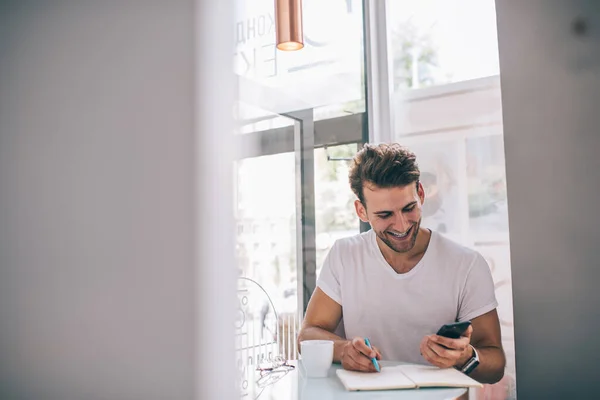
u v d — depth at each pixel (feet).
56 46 4.08
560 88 5.18
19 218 4.00
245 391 5.05
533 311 5.17
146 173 4.33
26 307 3.98
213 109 5.05
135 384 4.16
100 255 4.10
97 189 4.13
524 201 5.26
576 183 5.08
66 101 4.08
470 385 4.23
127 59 4.29
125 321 4.16
